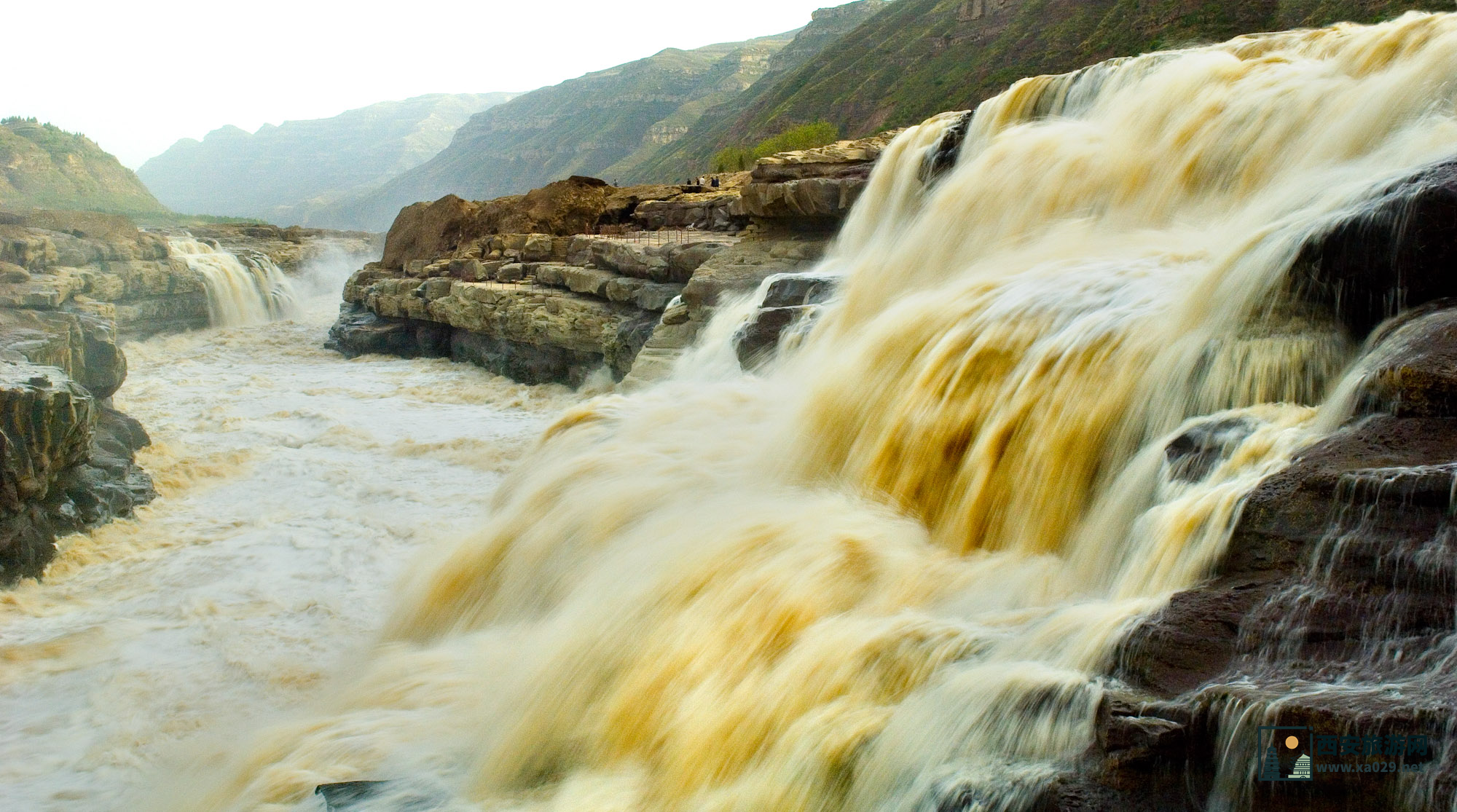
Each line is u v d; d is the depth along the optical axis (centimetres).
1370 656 514
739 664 749
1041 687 573
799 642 740
